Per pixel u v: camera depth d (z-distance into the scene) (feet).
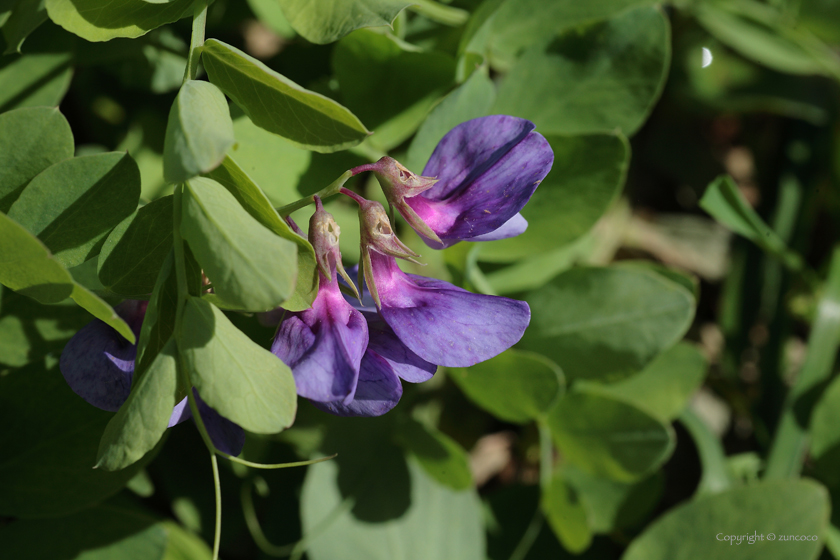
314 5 0.97
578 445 1.16
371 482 1.18
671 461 1.49
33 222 0.96
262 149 1.05
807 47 1.39
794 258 1.36
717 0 1.41
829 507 1.24
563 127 1.13
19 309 1.04
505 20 1.16
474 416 1.36
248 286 0.90
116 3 0.97
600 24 1.11
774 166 1.61
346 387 0.93
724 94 1.53
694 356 1.21
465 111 1.06
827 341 1.34
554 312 1.14
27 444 1.04
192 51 0.95
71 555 1.07
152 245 0.97
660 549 1.17
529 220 1.12
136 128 1.18
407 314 0.97
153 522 1.08
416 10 1.11
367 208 0.98
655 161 1.65
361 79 1.10
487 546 1.22
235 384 0.91
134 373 0.94
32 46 1.08
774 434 1.31
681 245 1.64
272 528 1.19
